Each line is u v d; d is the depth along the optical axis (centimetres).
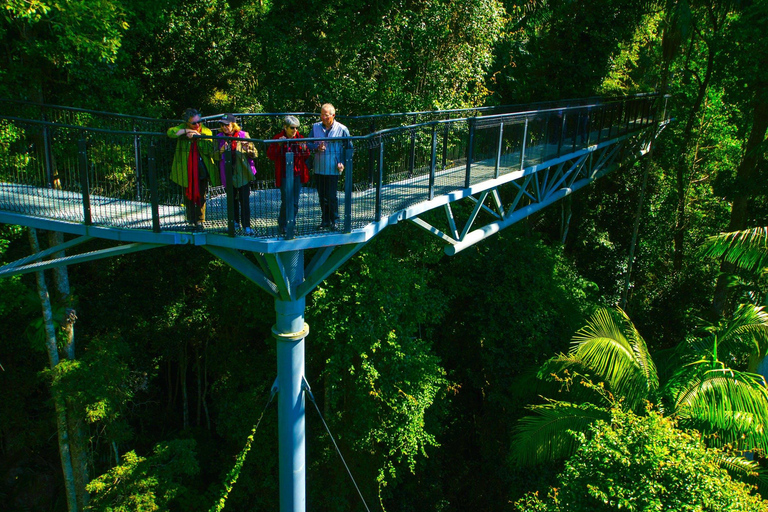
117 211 756
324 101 1370
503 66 1959
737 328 1006
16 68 980
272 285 789
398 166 974
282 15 1427
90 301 1460
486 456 1587
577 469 790
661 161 2372
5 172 822
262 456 1366
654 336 2167
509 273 1517
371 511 1413
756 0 1623
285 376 838
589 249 2406
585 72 1966
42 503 1512
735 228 2041
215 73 1823
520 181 1814
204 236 702
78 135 747
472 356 1652
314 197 888
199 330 1656
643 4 1942
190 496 1433
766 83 1753
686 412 877
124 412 1591
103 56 952
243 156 683
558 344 1597
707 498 698
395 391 1255
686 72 2062
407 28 1422
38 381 1351
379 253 1262
